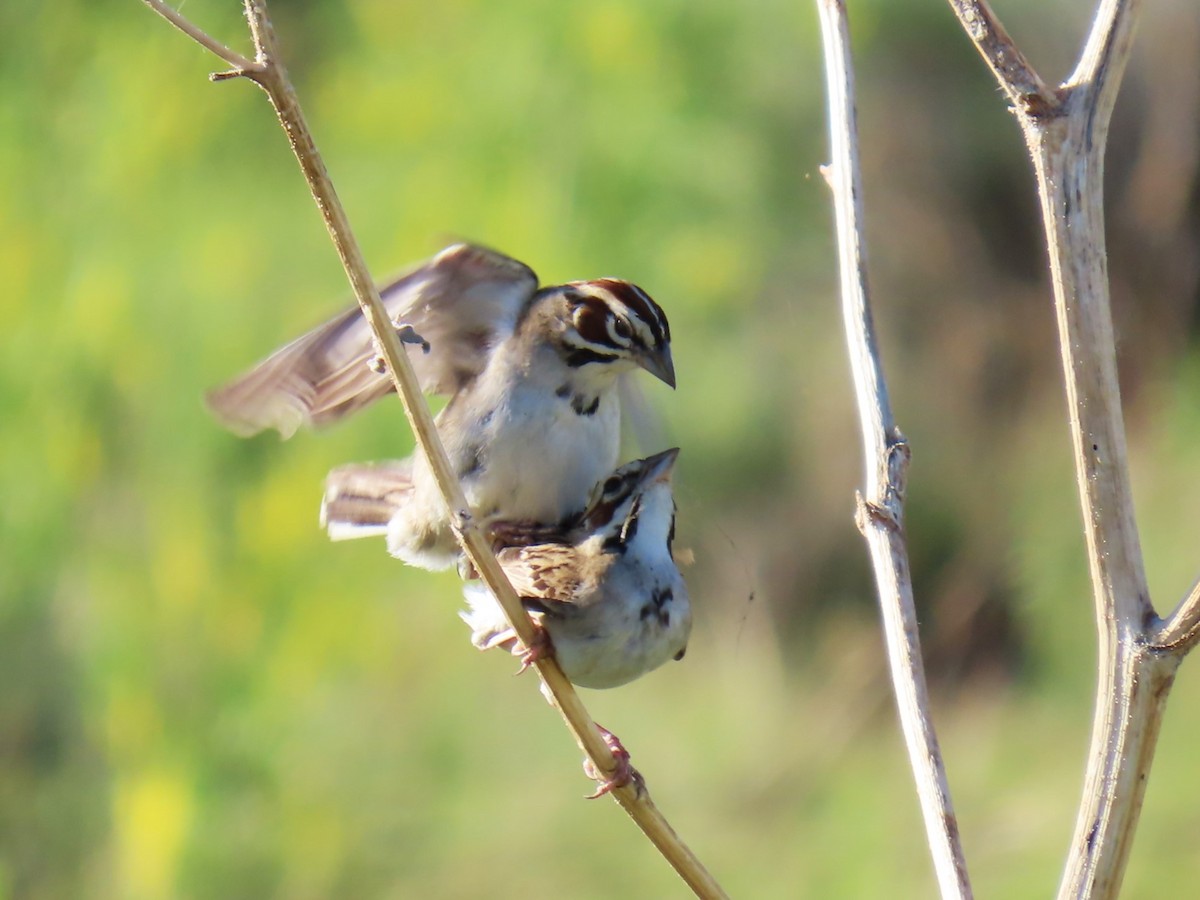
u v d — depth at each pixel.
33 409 14.01
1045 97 4.98
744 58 16.41
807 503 18.77
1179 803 15.12
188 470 13.79
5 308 14.27
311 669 13.90
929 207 20.89
